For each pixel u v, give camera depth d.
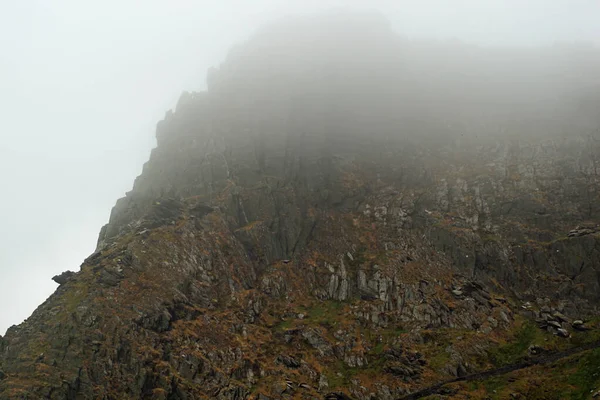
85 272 126.75
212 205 163.12
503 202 168.62
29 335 108.62
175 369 111.81
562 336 130.62
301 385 118.81
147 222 145.75
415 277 148.75
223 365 118.00
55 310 114.62
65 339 107.12
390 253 158.38
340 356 130.38
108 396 101.62
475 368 124.00
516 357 126.25
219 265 145.12
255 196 170.50
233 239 155.00
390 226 168.75
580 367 116.62
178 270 135.25
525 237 158.38
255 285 149.62
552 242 154.12
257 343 128.38
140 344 112.31
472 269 152.50
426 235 162.88
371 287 148.62
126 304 118.81
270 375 119.81
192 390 108.69
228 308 136.25
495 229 162.12
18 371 100.25
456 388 117.25
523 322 137.12
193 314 127.19
